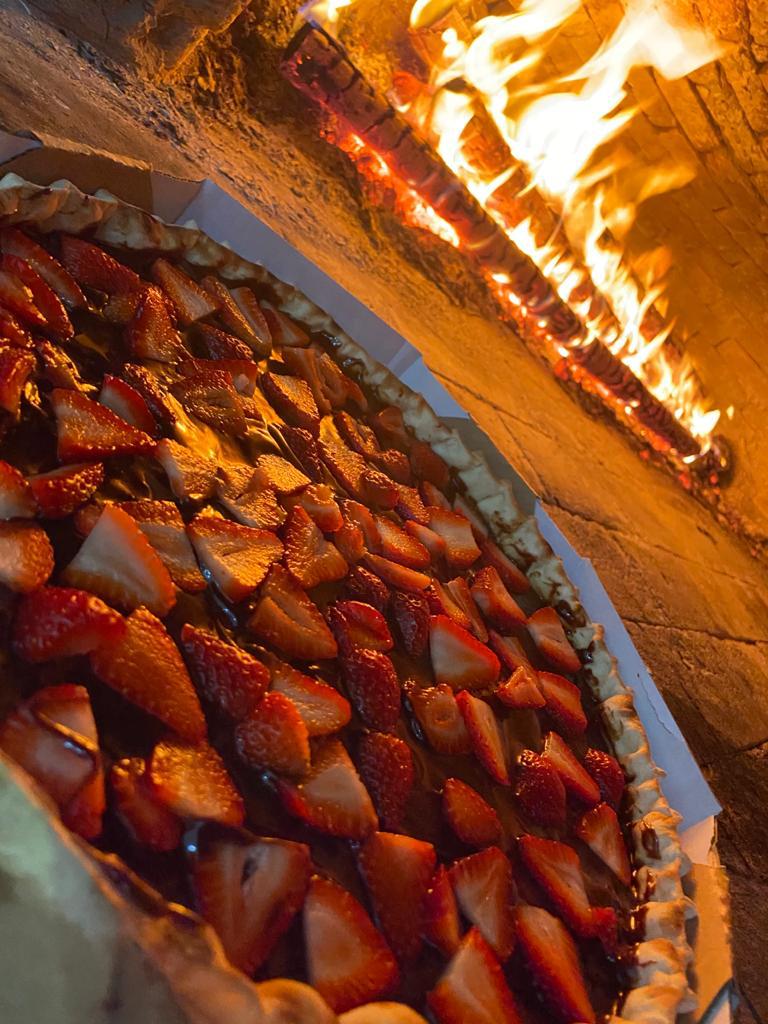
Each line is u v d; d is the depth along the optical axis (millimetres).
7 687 204
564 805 347
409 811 287
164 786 209
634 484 877
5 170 326
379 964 231
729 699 708
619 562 712
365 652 301
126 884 162
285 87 707
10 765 162
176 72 603
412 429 459
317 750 260
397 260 746
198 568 270
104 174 364
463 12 869
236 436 328
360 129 704
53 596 216
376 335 472
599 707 430
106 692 220
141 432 281
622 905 344
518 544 467
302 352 396
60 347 288
